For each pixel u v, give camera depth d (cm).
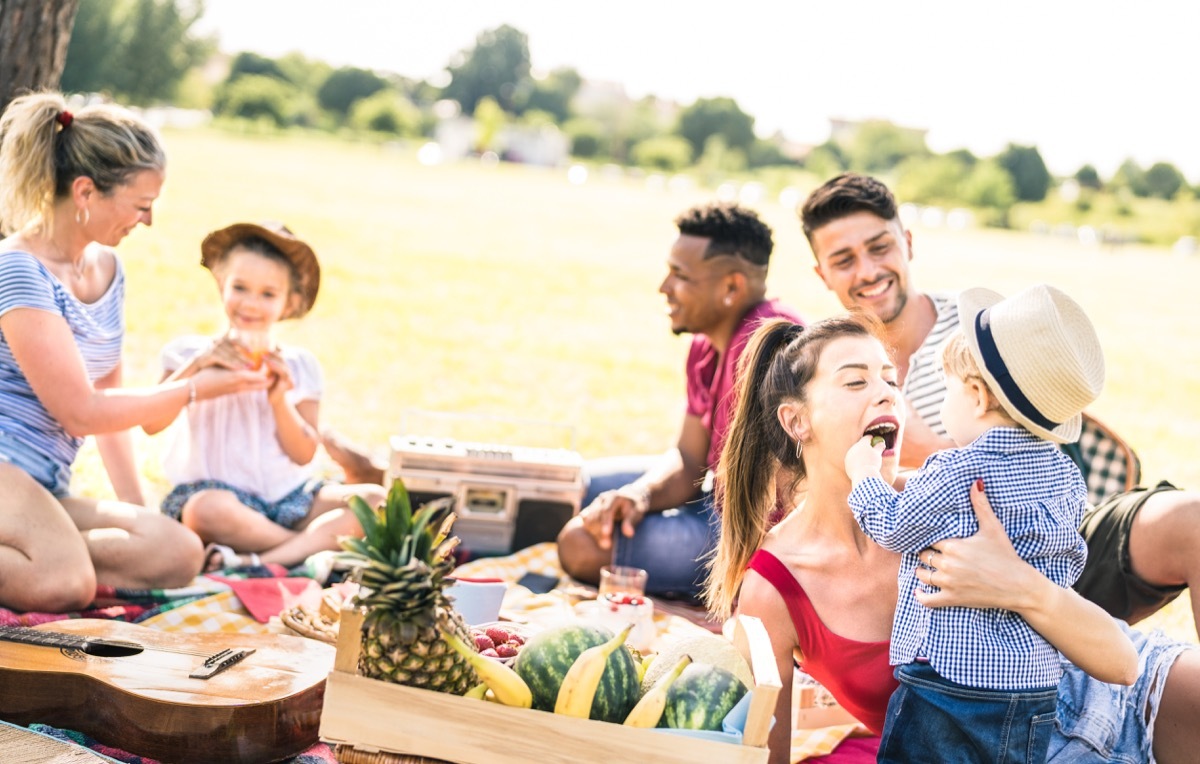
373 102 9675
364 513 240
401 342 1300
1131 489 411
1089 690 311
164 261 1603
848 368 298
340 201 3027
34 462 412
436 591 239
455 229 2767
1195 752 305
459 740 242
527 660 256
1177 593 355
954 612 278
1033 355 281
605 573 431
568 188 5241
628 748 241
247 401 493
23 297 399
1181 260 4684
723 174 9656
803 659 308
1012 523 283
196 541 435
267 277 480
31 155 404
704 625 459
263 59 10075
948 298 461
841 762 355
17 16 513
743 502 326
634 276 2298
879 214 451
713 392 502
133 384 877
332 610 379
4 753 255
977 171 8231
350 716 244
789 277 2434
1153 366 1697
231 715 298
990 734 275
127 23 7712
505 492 517
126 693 301
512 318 1633
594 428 964
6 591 385
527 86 13025
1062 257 3978
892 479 304
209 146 4641
